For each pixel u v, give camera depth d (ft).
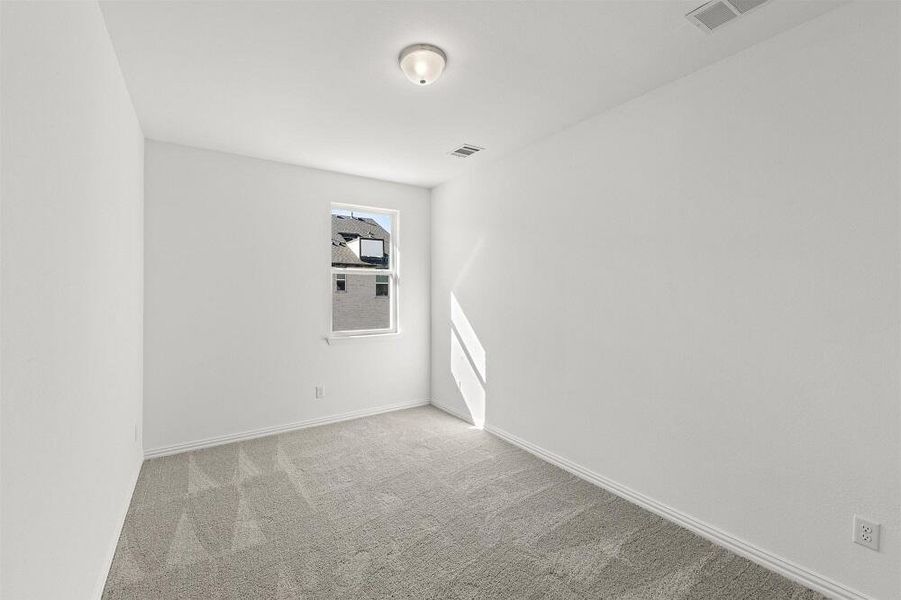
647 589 6.05
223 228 11.64
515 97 8.50
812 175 6.07
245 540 7.18
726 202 7.06
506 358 11.96
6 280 3.01
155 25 6.19
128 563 6.54
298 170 12.83
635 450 8.51
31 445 3.43
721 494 7.13
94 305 5.47
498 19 6.13
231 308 11.77
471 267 13.39
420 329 15.34
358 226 14.61
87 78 5.14
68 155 4.40
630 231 8.61
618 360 8.85
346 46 6.79
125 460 7.92
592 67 7.39
